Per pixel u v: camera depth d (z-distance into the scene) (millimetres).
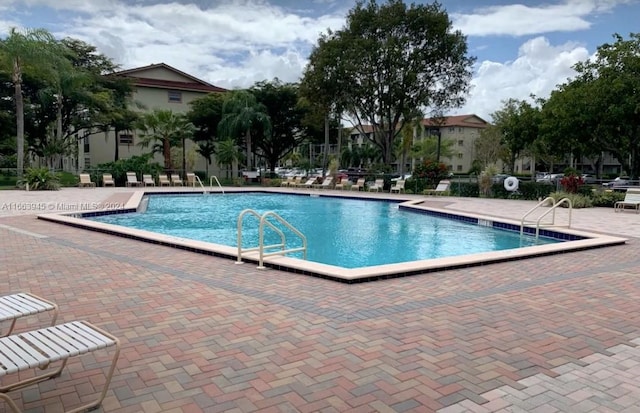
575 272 6484
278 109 37281
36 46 21797
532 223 11891
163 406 2725
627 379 3156
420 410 2721
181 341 3750
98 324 4141
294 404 2771
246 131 32844
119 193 20781
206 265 6586
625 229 11070
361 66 26250
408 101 27453
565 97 21266
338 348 3639
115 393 2875
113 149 37719
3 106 28547
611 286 5719
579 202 16641
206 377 3113
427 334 3973
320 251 10070
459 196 22547
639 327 4227
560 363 3412
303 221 14742
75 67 30047
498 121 47969
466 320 4359
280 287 5422
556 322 4336
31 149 33500
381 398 2857
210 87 40469
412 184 24078
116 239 8812
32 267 6395
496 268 6684
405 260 9203
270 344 3705
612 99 19453
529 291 5438
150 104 37719
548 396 2906
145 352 3523
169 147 29703
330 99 28266
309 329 4055
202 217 15438
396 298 5043
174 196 22328
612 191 17875
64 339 2652
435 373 3219
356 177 28609
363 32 26750
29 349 2502
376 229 13047
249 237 11711
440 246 10641
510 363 3400
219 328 4059
